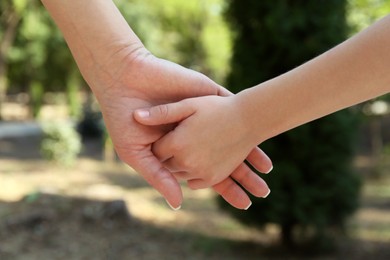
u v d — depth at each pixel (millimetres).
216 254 4469
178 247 4539
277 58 4270
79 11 1161
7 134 15039
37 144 13234
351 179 4484
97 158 10906
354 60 974
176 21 16844
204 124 1159
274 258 4445
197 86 1249
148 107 1232
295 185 4348
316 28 4180
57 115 22219
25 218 4496
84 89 24359
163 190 1208
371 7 5789
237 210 4570
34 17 16406
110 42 1191
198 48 16594
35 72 19625
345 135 4359
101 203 5047
